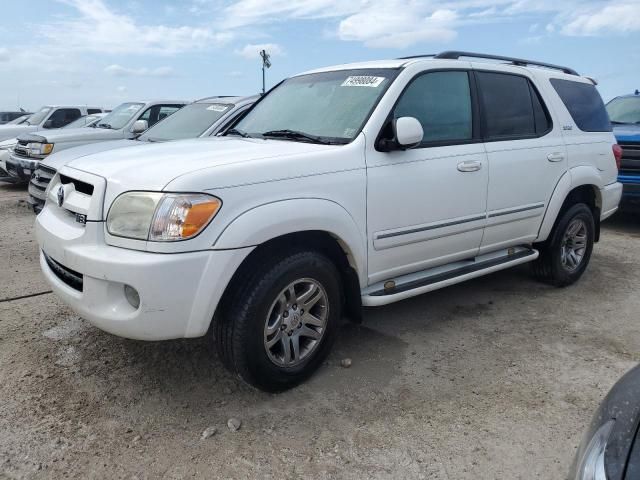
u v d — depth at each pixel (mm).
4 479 2492
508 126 4473
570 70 5484
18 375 3377
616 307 4781
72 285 3119
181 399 3186
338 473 2590
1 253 6008
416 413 3082
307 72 4578
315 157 3248
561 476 2588
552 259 5059
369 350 3857
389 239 3605
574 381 3455
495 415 3068
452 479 2562
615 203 5633
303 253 3178
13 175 9797
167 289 2695
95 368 3500
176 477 2543
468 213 4086
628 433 1807
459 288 5215
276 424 2965
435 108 3951
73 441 2771
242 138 3988
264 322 3029
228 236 2801
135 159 3199
